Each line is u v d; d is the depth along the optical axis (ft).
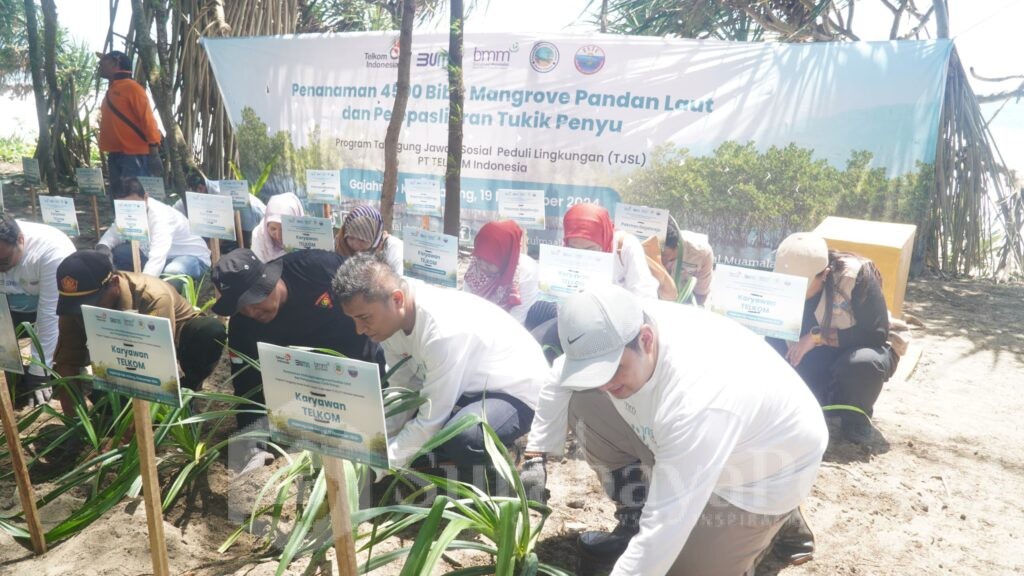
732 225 21.83
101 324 7.29
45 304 13.17
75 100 33.47
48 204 17.57
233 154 30.66
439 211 19.20
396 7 36.42
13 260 12.98
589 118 22.33
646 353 6.87
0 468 11.27
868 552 9.66
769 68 20.79
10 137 44.62
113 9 31.45
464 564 9.18
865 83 20.03
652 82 21.68
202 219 17.56
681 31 27.30
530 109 22.75
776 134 20.95
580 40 21.98
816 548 9.72
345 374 6.22
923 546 9.78
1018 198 24.04
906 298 21.93
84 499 10.39
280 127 26.53
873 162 20.34
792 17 26.86
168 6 29.17
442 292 9.75
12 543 9.37
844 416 12.48
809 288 11.84
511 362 10.10
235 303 10.85
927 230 24.18
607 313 6.64
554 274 12.57
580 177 22.77
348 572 6.84
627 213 14.98
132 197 17.15
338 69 25.25
